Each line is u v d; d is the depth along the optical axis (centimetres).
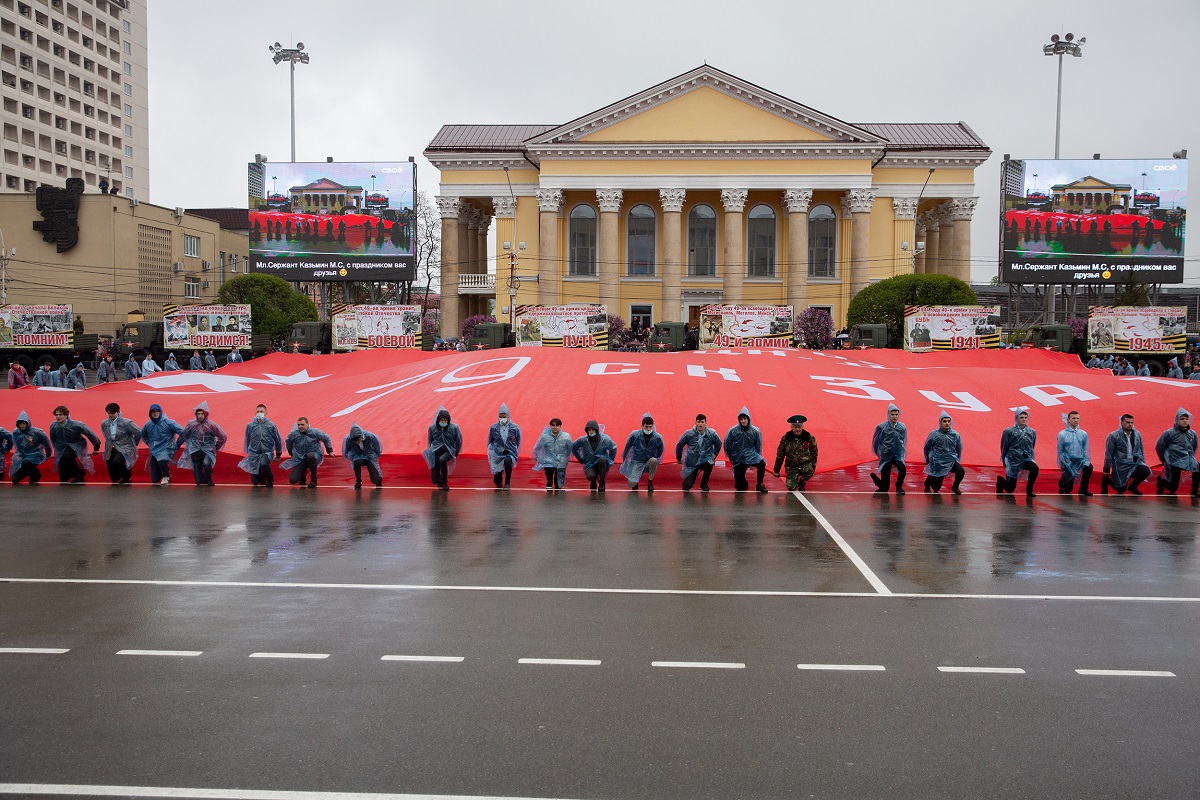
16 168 10600
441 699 801
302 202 6844
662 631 998
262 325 6394
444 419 2075
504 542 1471
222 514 1728
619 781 652
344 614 1057
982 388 2764
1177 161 6581
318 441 2127
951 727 750
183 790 639
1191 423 2522
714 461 2066
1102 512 1806
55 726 745
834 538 1518
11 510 1764
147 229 8156
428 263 9800
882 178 7512
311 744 710
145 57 12875
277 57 8275
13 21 10494
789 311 4934
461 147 7656
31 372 5434
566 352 3177
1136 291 8000
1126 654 934
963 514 1772
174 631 992
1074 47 7906
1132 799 634
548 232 7350
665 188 7275
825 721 759
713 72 7169
